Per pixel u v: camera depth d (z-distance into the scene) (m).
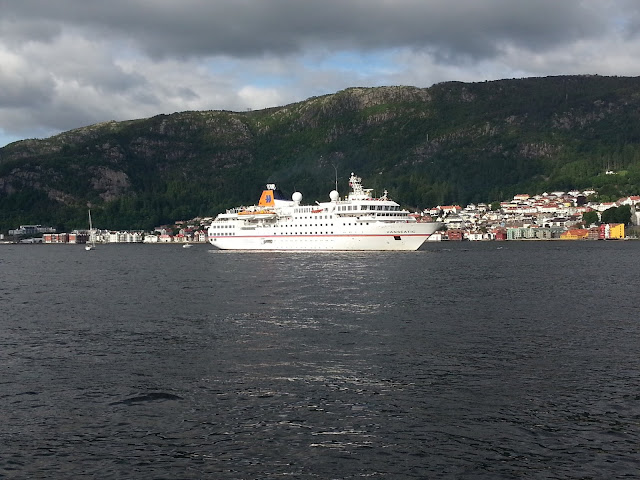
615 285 98.38
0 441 32.28
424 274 117.75
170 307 77.00
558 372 43.25
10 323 66.94
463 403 36.94
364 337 55.25
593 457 29.75
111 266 175.62
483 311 69.88
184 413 35.91
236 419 34.88
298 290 91.56
